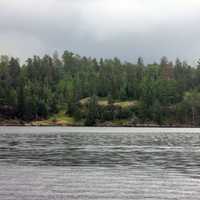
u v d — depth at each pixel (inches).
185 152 2957.7
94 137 4884.4
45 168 2060.8
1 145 3521.2
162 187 1571.1
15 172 1916.8
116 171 1969.7
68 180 1708.9
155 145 3646.7
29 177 1772.9
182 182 1673.2
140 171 1973.4
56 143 3821.4
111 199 1378.0
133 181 1694.1
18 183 1630.2
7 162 2281.0
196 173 1914.4
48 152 2893.7
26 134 5516.7
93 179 1737.2
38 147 3331.7
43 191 1486.2
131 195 1437.0
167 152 2947.8
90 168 2073.1
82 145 3590.1
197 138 4832.7
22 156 2603.3
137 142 4055.1
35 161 2343.8
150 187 1571.1
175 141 4247.0
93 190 1513.3
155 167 2117.4
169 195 1438.2
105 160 2422.5
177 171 1977.1
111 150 3090.6
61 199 1370.6
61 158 2511.1
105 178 1764.3
